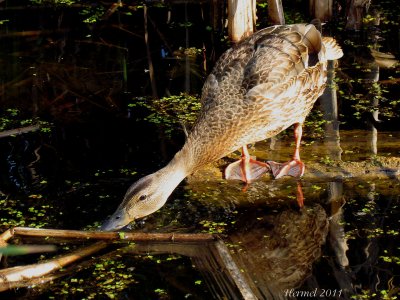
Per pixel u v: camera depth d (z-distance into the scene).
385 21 11.05
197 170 7.49
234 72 7.34
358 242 6.61
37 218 7.03
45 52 10.32
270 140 8.29
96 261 6.40
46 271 6.16
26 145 8.32
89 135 8.49
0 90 9.38
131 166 7.90
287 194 7.38
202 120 7.27
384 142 8.08
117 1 11.60
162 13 11.41
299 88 7.30
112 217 6.77
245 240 6.71
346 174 7.56
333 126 8.47
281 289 6.02
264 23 10.76
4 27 10.98
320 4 10.73
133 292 6.00
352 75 9.60
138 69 9.96
